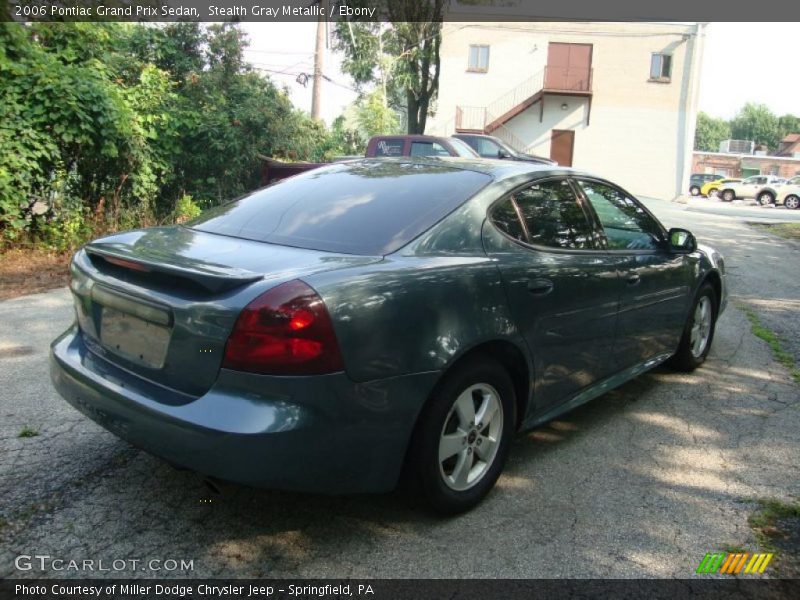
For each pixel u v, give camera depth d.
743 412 4.16
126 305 2.64
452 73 30.23
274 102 13.46
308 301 2.28
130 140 9.67
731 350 5.52
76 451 3.37
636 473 3.33
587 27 29.45
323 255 2.70
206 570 2.48
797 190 32.44
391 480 2.57
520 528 2.81
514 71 30.00
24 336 5.25
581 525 2.84
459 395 2.76
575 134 30.27
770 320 6.58
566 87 29.83
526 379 3.13
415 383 2.54
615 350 3.77
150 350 2.55
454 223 2.95
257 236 3.05
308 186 3.50
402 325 2.49
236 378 2.29
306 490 2.37
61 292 6.77
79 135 8.66
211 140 11.95
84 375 2.73
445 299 2.65
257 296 2.29
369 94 27.05
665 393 4.48
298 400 2.27
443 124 30.67
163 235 3.12
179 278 2.46
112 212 9.59
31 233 8.62
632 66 29.53
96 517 2.79
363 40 29.86
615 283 3.64
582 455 3.52
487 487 3.00
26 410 3.84
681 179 30.00
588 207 3.74
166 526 2.75
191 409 2.32
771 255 11.34
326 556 2.58
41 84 8.36
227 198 12.61
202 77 12.86
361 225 2.96
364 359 2.38
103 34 10.16
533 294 3.05
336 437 2.35
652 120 29.81
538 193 3.43
